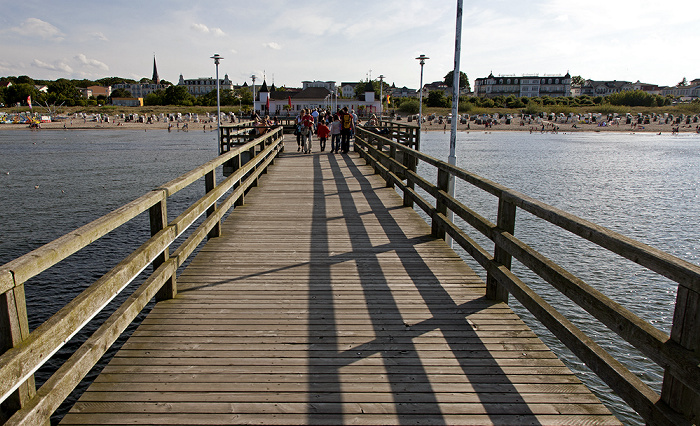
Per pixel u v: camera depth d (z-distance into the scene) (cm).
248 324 387
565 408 280
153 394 288
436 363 329
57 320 217
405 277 504
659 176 2867
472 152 4366
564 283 282
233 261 551
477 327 386
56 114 9631
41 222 1605
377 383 303
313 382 304
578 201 2067
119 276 286
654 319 893
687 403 196
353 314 409
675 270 193
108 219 279
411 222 752
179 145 4747
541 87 14100
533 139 6269
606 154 4269
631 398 225
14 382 183
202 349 344
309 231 692
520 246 355
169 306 421
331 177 1232
